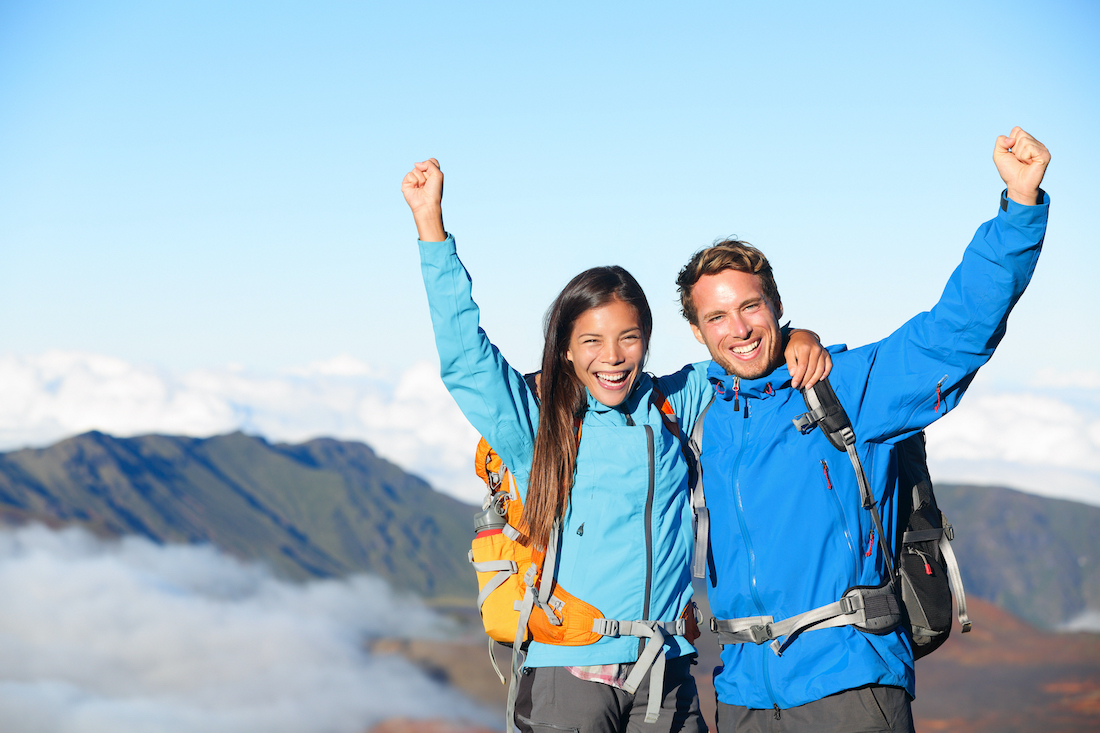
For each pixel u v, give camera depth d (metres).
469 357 2.77
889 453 2.79
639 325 2.82
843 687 2.57
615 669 2.73
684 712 2.82
